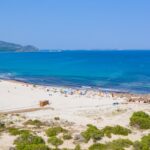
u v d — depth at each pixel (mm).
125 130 29406
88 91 68625
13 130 30062
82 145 25359
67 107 48531
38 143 25719
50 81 91875
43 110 45844
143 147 24047
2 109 47656
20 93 63781
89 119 36781
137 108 43781
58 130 29266
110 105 49188
